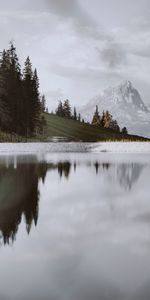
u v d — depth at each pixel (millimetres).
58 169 32719
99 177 26422
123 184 22391
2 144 83812
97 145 96938
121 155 66938
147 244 9281
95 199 16516
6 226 11164
